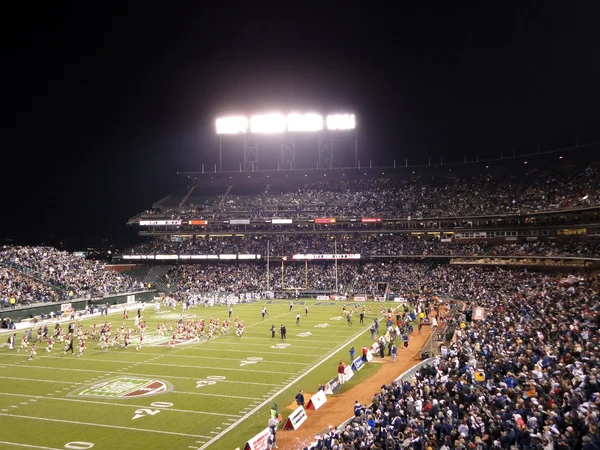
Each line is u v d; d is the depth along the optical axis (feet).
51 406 88.22
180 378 106.93
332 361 122.31
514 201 259.39
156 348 140.26
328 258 289.74
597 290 146.92
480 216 264.31
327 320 191.11
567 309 130.21
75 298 216.95
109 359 126.31
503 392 67.67
